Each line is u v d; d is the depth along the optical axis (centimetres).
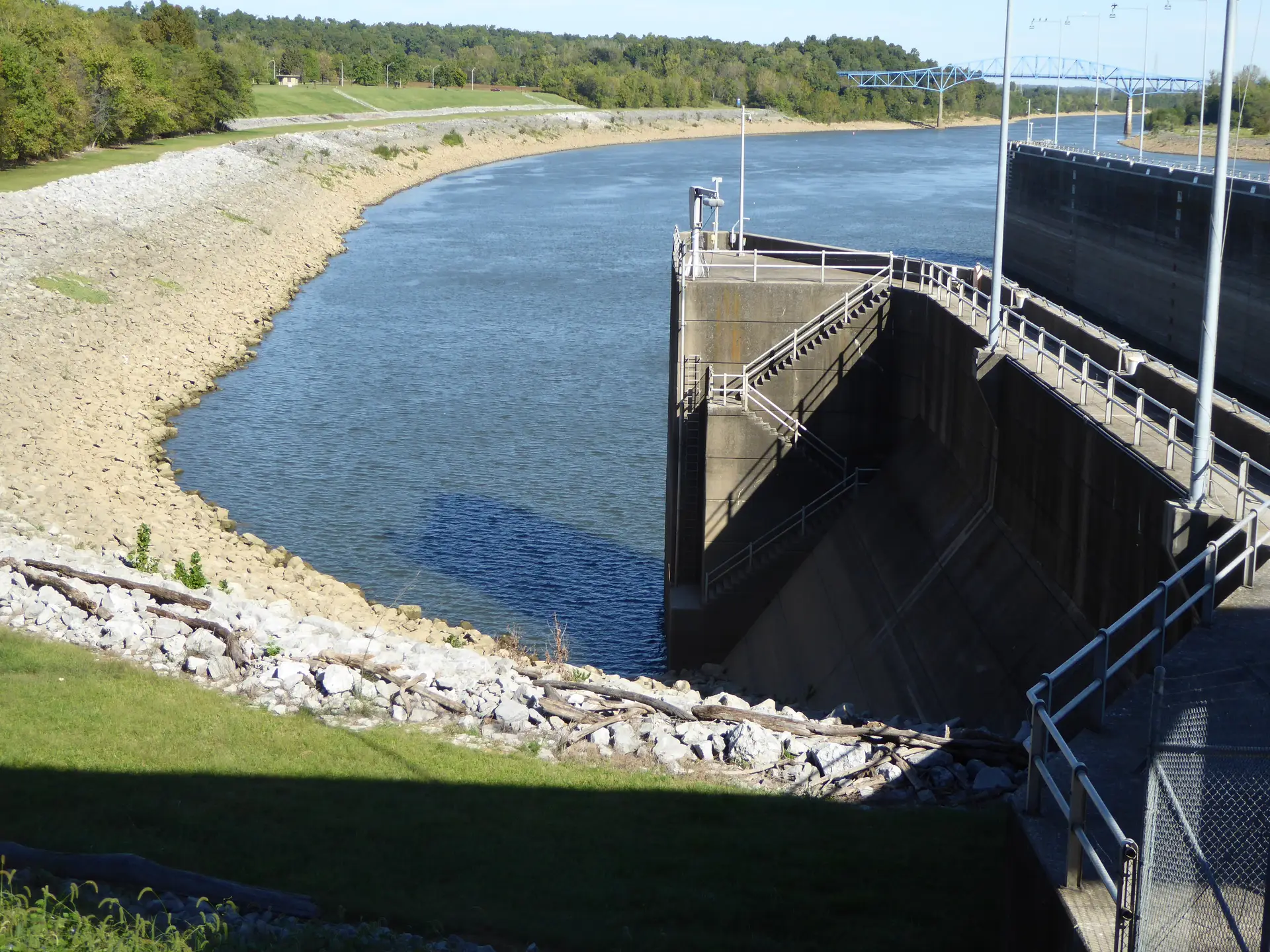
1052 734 1160
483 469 4931
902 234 11100
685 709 2039
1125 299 7750
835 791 1809
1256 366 5881
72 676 2091
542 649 3459
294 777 1775
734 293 3559
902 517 3250
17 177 10362
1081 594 2344
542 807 1712
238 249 9800
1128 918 980
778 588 3534
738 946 1348
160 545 3556
